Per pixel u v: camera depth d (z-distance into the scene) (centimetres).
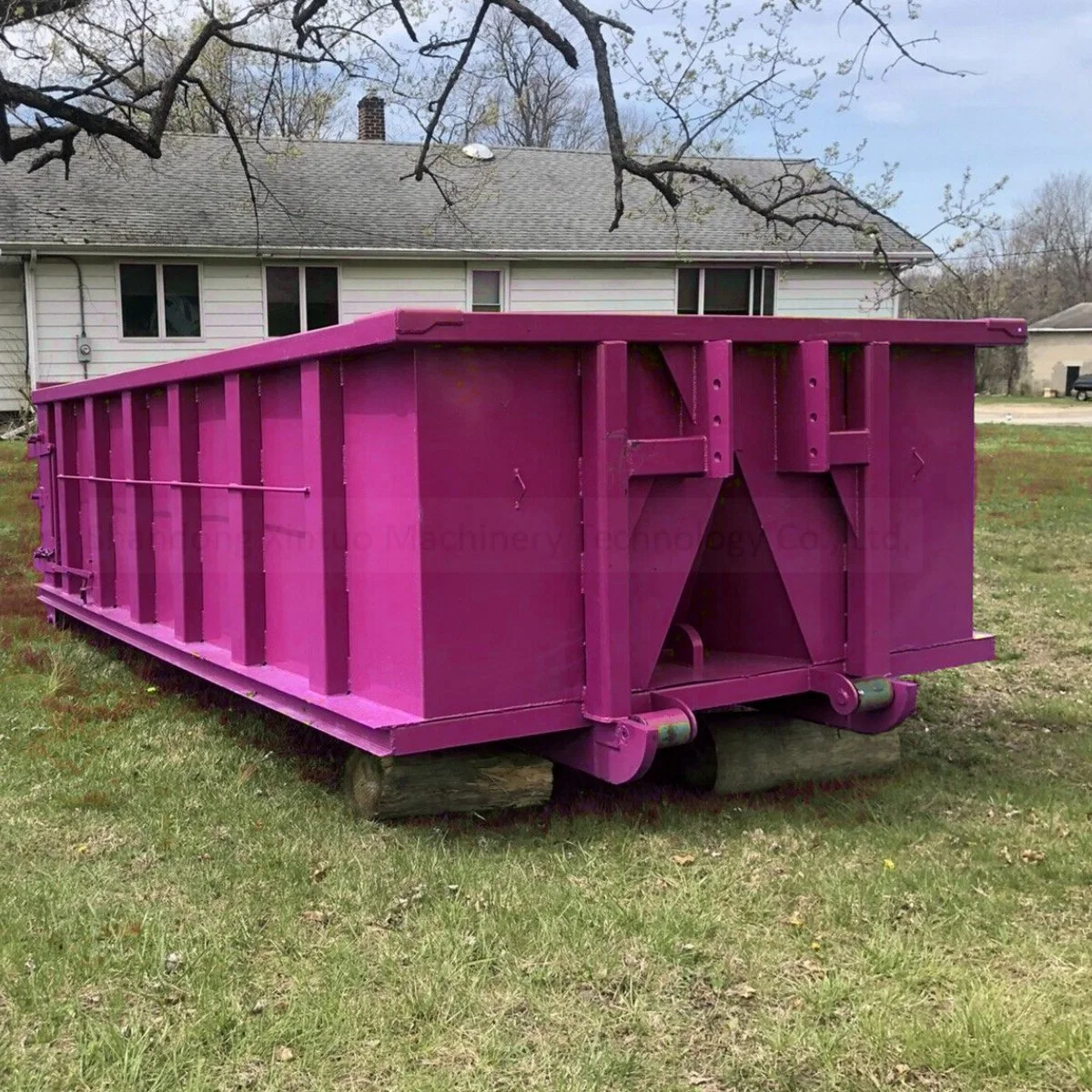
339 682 446
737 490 455
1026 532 1316
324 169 2428
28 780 499
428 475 388
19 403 2138
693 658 461
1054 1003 312
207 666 548
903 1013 308
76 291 2077
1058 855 411
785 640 474
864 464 454
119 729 580
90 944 343
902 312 2480
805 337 436
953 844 426
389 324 372
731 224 2414
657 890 383
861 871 399
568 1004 313
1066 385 6625
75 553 790
